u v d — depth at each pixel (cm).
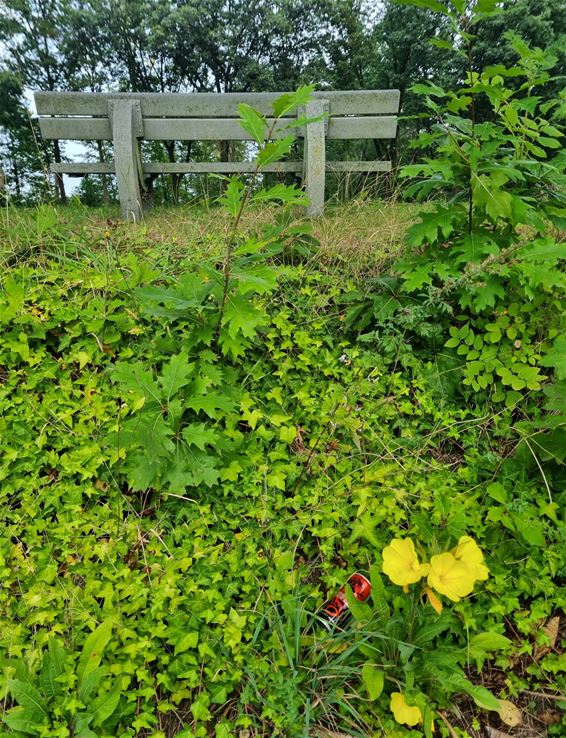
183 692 167
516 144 261
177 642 175
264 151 193
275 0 1549
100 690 160
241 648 175
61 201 500
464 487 227
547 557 189
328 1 1561
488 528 206
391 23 1605
